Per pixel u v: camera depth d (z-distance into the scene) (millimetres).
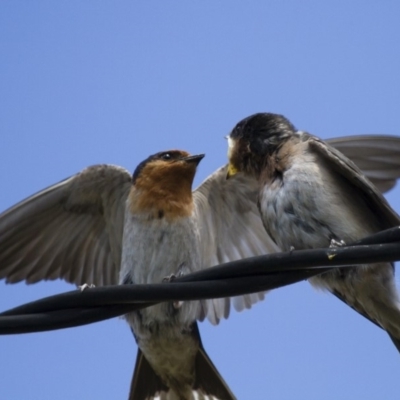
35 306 9156
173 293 9016
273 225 11008
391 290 10508
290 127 11711
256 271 8938
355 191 10812
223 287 8977
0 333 9133
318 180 10688
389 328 10859
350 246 8641
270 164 11289
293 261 8797
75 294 9117
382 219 10766
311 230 10680
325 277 10789
